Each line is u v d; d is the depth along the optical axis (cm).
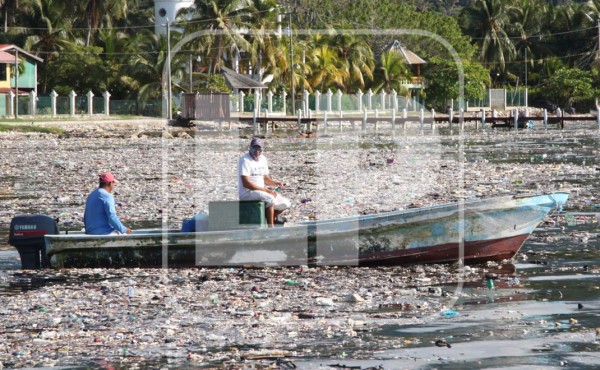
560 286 4347
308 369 3123
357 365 3156
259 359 3247
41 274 4859
